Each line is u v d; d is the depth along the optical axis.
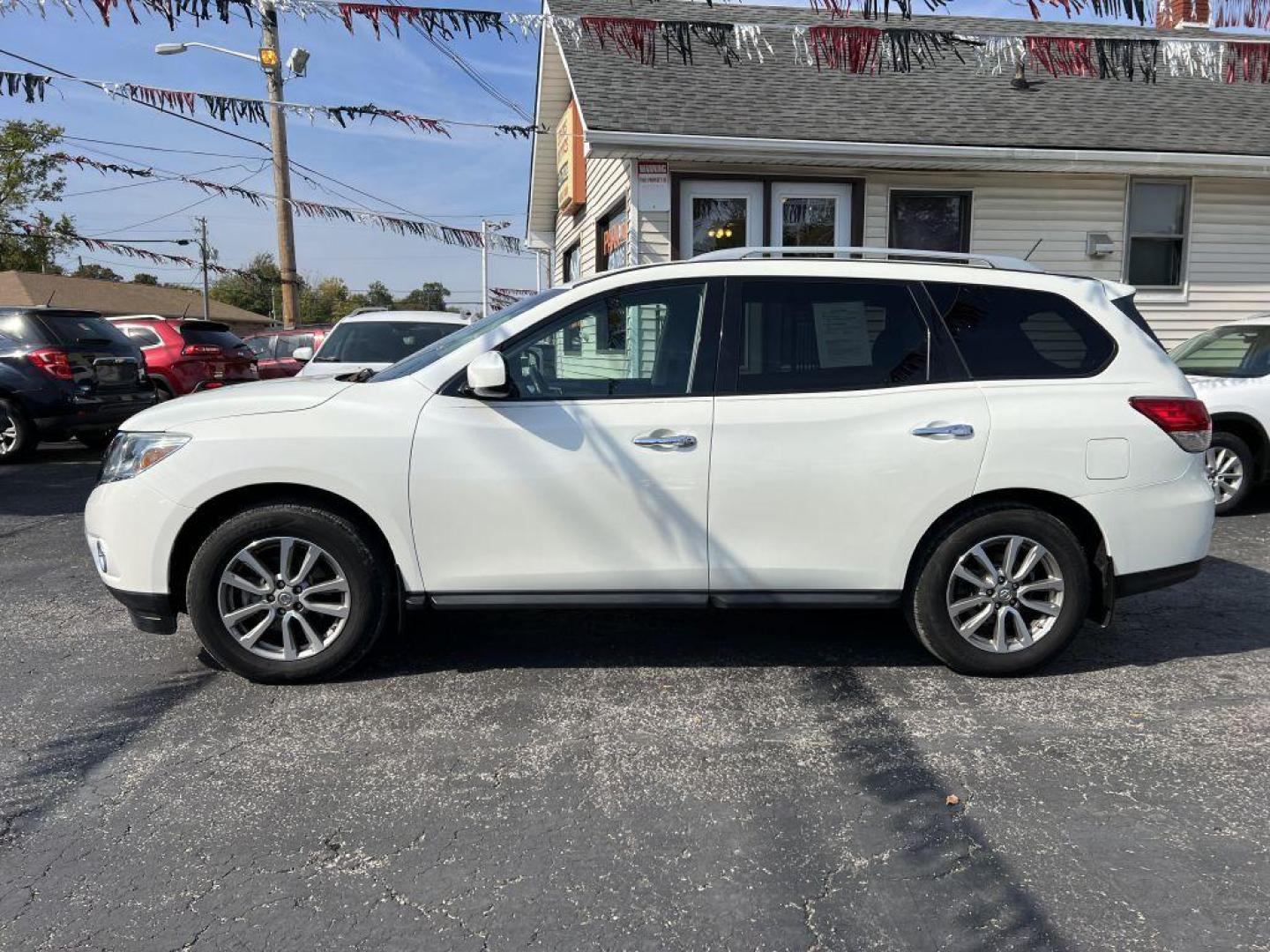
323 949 2.26
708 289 3.84
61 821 2.84
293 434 3.64
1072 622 3.86
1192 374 7.51
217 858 2.64
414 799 2.96
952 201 10.30
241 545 3.70
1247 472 7.10
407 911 2.41
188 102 6.91
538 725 3.49
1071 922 2.34
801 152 9.05
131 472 3.70
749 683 3.89
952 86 10.94
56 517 7.42
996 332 3.88
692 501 3.71
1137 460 3.80
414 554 3.72
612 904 2.43
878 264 3.94
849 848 2.68
